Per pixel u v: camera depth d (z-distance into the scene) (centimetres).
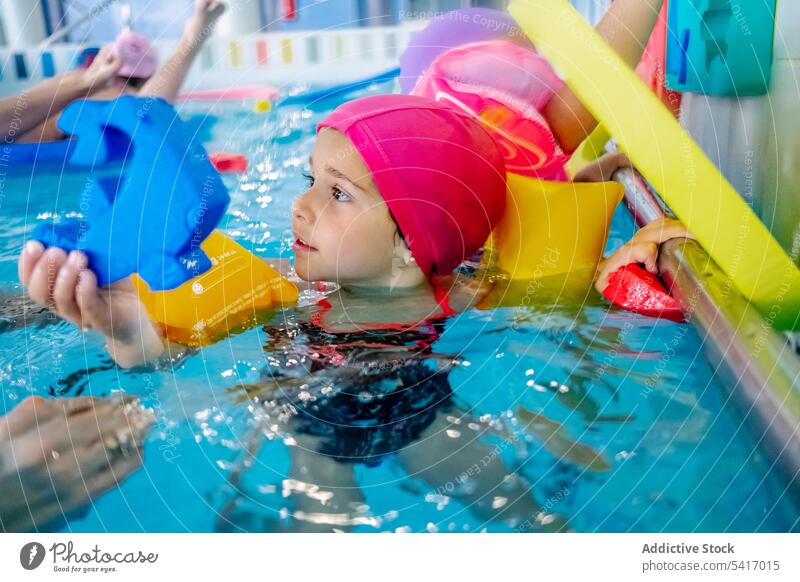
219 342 102
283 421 87
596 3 195
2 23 212
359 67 217
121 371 96
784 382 88
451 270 116
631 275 114
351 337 103
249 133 190
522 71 146
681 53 153
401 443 84
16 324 109
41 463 83
